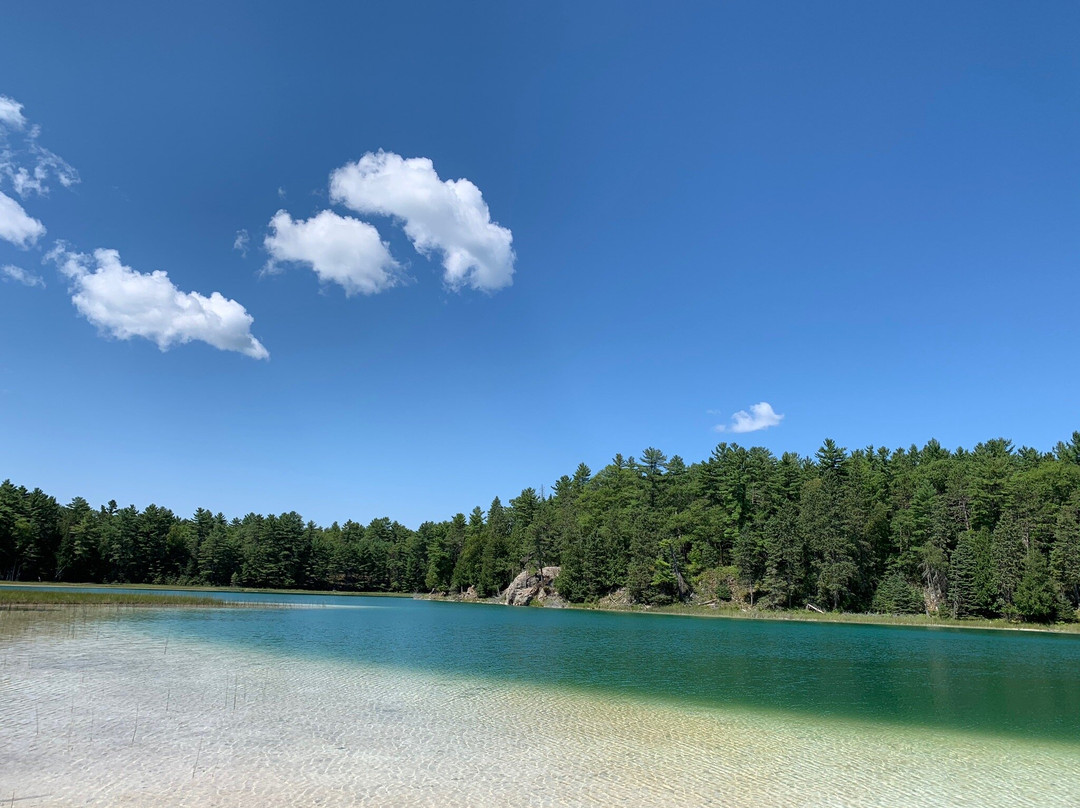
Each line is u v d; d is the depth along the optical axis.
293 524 177.62
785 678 40.50
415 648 49.78
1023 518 100.50
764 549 114.62
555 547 143.12
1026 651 59.69
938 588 105.69
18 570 138.12
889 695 35.19
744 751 22.53
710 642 63.16
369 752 20.19
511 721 25.53
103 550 150.62
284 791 16.39
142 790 16.02
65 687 28.08
